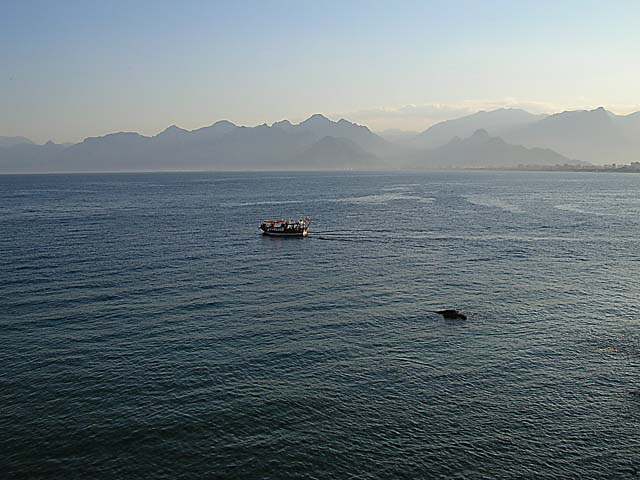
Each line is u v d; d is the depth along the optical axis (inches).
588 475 1019.3
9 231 4072.3
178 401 1279.5
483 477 1011.9
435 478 1009.5
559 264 2849.4
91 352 1560.0
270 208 6382.9
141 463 1059.9
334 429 1163.9
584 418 1209.4
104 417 1213.1
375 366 1475.1
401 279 2495.1
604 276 2549.2
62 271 2603.3
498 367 1471.5
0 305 2004.2
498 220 4965.6
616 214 5487.2
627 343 1644.9
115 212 5757.9
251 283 2400.3
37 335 1691.7
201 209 6210.6
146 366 1467.8
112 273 2573.8
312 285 2369.6
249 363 1491.1
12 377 1400.1
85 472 1035.9
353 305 2050.9
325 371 1443.2
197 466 1048.8
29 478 1019.3
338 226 4589.1
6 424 1185.4
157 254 3125.0
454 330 1763.0
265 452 1088.8
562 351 1584.6
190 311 1955.0
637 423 1189.7
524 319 1878.7
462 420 1197.7
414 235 4005.9
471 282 2431.1
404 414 1222.9
